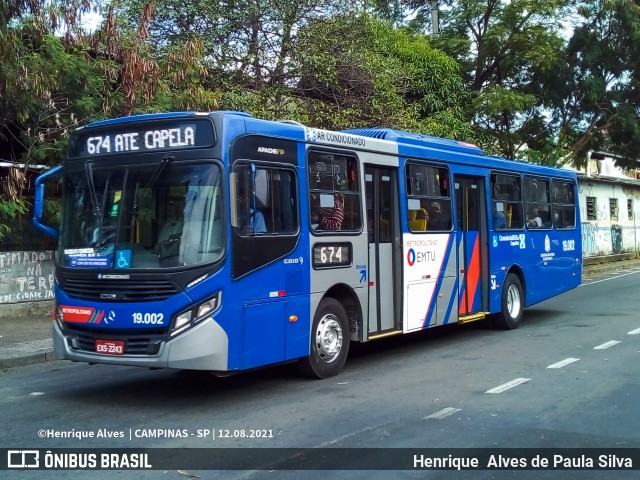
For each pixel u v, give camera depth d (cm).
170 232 698
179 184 707
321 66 1717
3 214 1288
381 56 1889
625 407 694
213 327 679
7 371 966
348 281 870
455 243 1102
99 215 734
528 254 1330
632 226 3878
